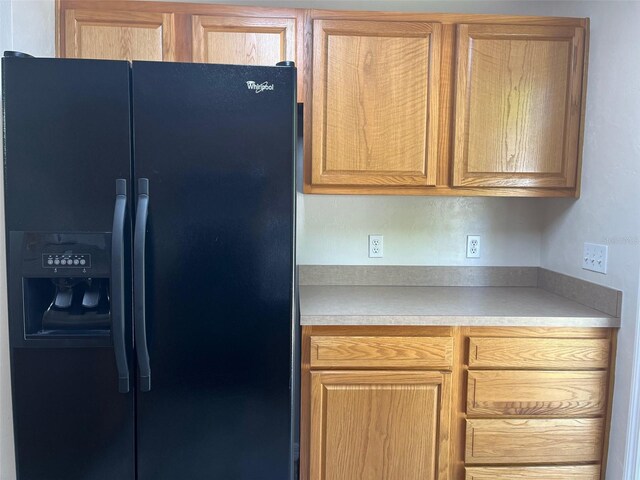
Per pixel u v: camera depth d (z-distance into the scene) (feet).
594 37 5.47
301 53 5.44
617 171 5.04
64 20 5.26
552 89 5.62
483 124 5.61
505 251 6.83
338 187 5.65
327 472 5.08
